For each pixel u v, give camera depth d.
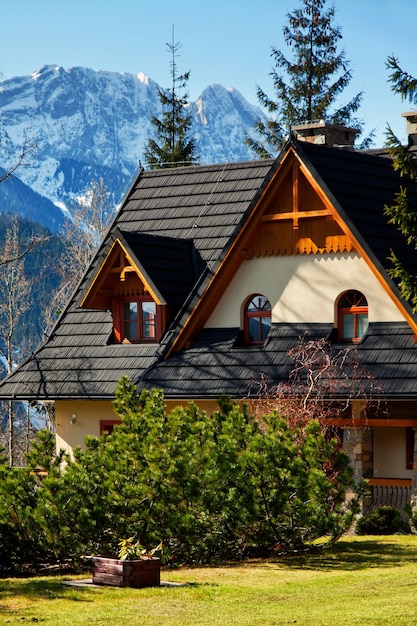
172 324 74.00
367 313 66.50
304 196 68.25
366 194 68.44
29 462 52.69
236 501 50.31
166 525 49.75
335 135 84.94
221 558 52.25
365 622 36.25
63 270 149.00
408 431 64.62
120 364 74.94
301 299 68.75
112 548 49.84
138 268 73.50
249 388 65.94
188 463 49.75
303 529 51.78
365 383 62.03
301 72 137.50
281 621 36.97
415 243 63.56
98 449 52.19
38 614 39.50
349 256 66.94
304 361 65.31
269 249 70.06
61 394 75.12
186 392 68.12
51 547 49.69
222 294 72.12
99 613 39.34
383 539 58.25
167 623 37.34
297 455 52.72
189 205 82.25
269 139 138.38
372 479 64.50
